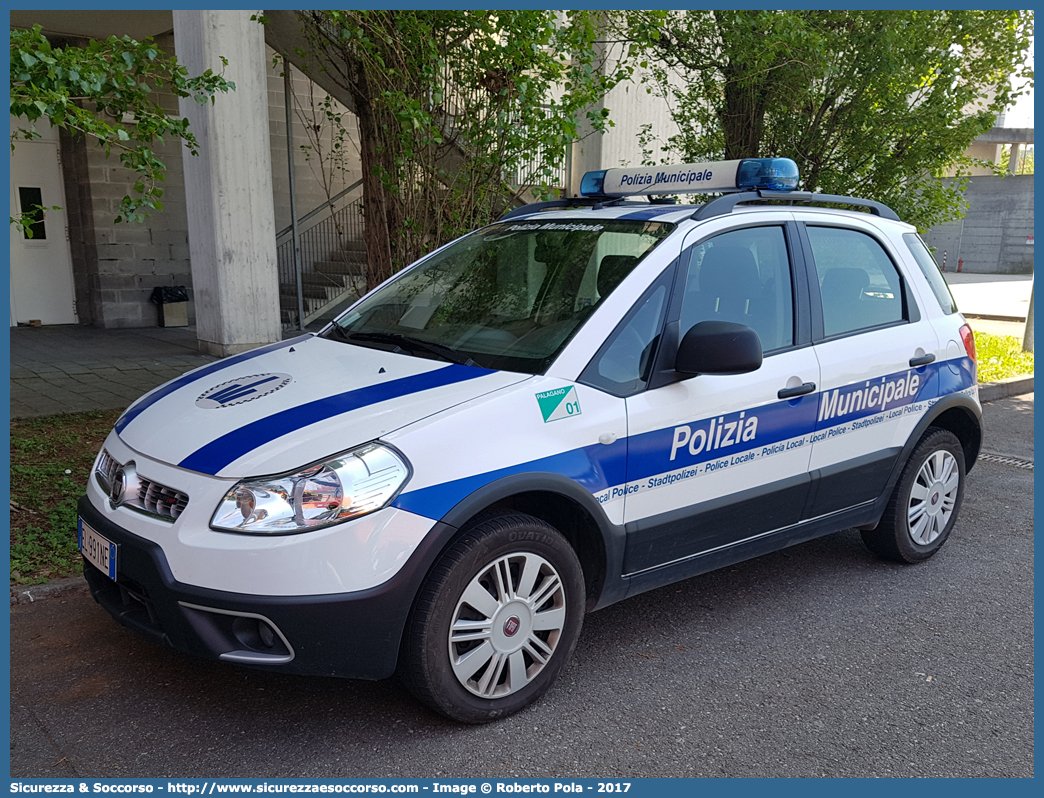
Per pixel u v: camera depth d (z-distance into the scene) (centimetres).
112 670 314
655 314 324
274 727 282
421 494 260
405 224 615
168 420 299
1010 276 2902
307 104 1276
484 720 287
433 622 265
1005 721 305
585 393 300
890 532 436
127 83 419
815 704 311
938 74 832
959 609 399
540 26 560
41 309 1186
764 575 434
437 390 290
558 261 352
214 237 875
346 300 1213
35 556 398
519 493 280
